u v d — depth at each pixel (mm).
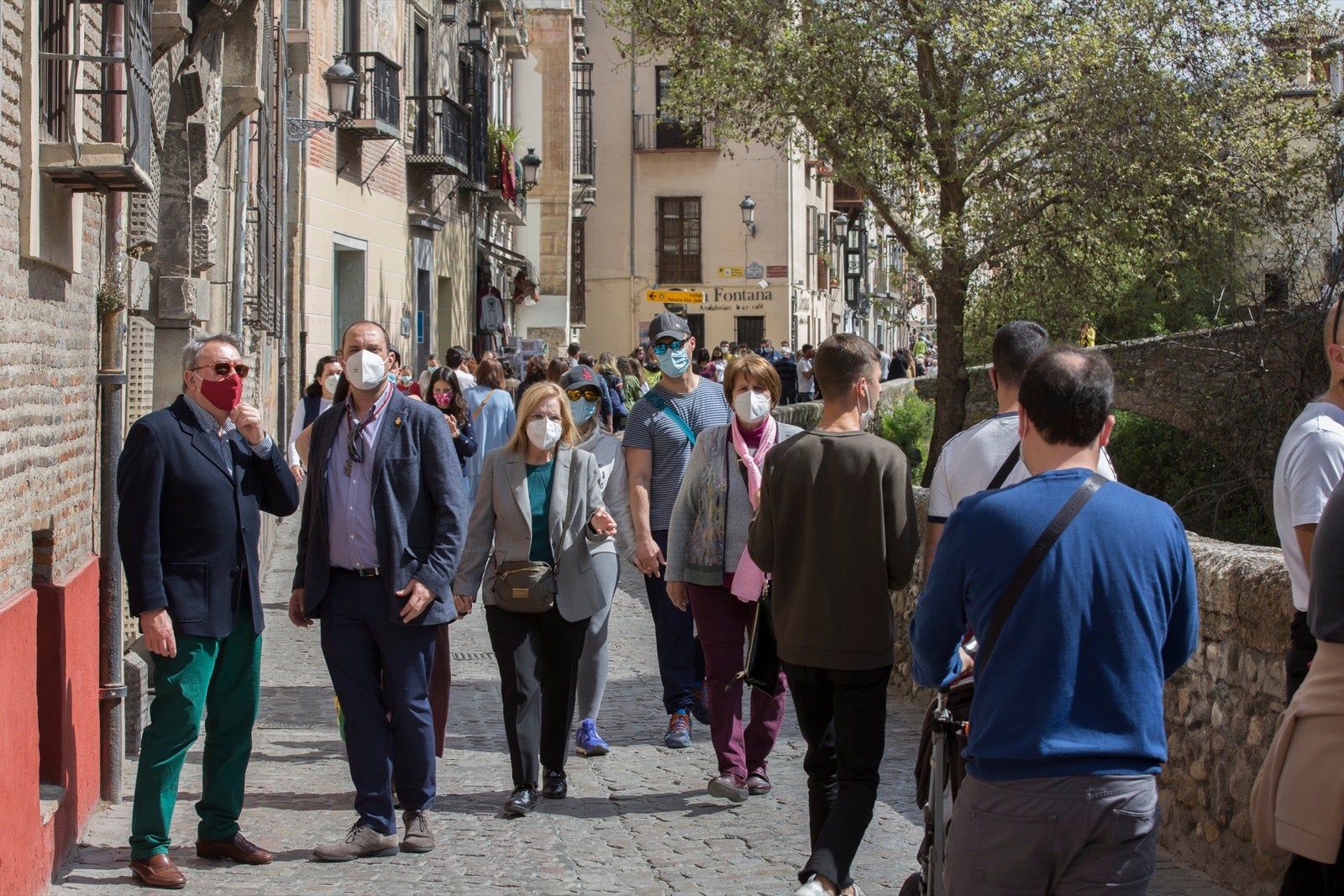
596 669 8047
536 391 7055
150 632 5680
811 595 5359
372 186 23953
